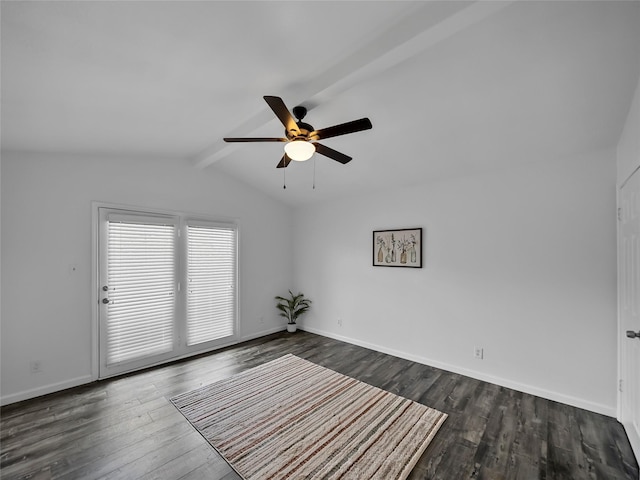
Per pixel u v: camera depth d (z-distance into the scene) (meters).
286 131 2.12
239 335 4.51
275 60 1.79
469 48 1.71
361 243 4.38
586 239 2.65
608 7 1.38
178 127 2.74
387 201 4.09
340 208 4.65
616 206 2.51
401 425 2.36
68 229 3.03
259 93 2.21
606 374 2.55
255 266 4.77
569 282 2.73
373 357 3.90
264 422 2.40
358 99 2.33
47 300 2.90
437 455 2.03
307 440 2.18
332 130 2.07
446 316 3.51
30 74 1.58
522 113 2.26
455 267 3.44
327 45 1.67
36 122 2.18
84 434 2.24
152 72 1.75
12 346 2.72
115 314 3.32
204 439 2.20
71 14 1.22
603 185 2.57
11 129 2.24
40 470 1.88
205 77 1.90
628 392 2.23
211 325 4.18
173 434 2.25
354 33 1.58
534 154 2.79
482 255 3.24
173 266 3.79
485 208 3.23
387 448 2.09
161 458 2.00
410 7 1.43
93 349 3.16
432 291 3.63
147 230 3.57
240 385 3.06
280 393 2.89
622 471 1.89
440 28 1.43
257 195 4.80
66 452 2.05
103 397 2.81
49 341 2.91
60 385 2.95
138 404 2.68
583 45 1.61
